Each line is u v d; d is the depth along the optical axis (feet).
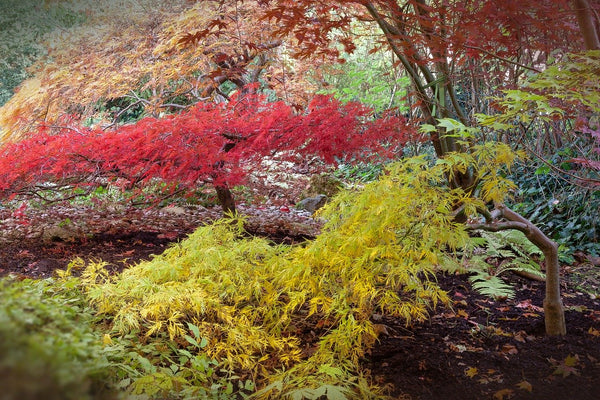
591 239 16.37
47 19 30.27
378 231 8.31
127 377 7.21
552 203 17.69
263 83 29.35
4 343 2.25
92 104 27.58
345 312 8.38
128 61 25.03
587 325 10.08
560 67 9.43
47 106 24.32
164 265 9.71
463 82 16.85
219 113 15.40
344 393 7.23
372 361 8.54
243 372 8.42
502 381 7.80
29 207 21.47
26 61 32.01
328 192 24.54
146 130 14.30
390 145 17.54
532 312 10.92
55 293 9.30
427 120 13.15
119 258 13.88
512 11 9.68
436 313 10.68
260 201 24.36
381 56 32.40
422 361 8.42
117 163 14.08
